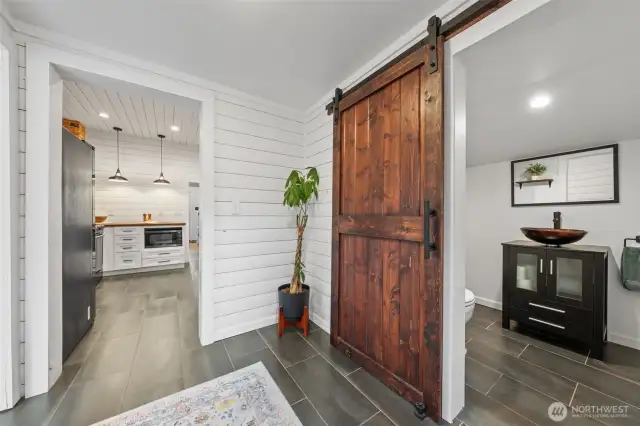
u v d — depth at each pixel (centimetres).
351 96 199
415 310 151
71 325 203
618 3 100
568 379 175
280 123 266
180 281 412
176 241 500
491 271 321
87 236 237
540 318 233
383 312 172
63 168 186
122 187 489
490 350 214
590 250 209
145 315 279
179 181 542
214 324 226
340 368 187
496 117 203
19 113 152
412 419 141
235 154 239
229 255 236
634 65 138
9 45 144
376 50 179
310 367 188
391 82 166
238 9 142
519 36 121
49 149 162
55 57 162
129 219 495
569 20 110
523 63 142
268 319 259
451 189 137
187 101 219
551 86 162
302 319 241
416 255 150
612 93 165
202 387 165
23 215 154
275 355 204
